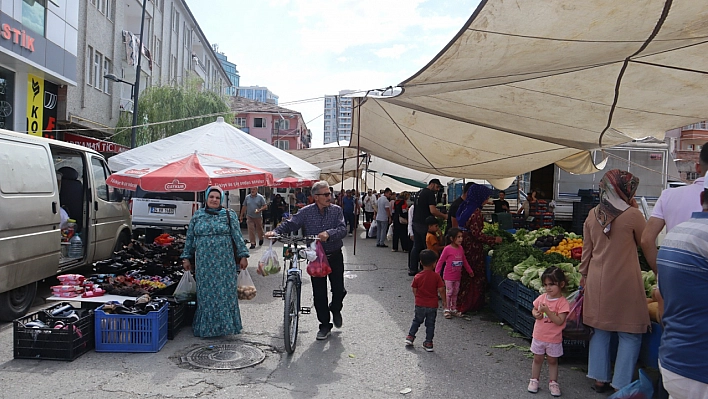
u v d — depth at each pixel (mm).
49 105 18891
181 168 9219
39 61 16656
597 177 18484
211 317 6230
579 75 6027
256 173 9422
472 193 8141
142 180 8859
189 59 44719
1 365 5176
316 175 12969
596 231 4789
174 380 4910
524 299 6574
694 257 2736
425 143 11336
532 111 7531
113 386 4719
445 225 12023
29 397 4418
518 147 10844
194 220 6332
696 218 2883
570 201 18531
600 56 5328
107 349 5660
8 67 16297
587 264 4922
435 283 6059
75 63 19359
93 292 6258
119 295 6348
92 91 22688
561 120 7910
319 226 6438
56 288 6250
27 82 17078
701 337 2695
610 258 4641
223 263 6246
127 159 10594
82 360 5379
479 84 6273
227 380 4961
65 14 18422
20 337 5328
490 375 5320
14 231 6453
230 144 11305
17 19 15320
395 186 38094
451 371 5406
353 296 9117
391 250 16656
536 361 4879
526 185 20766
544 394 4844
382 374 5270
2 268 6215
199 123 28391
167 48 37438
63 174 9086
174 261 8539
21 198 6621
